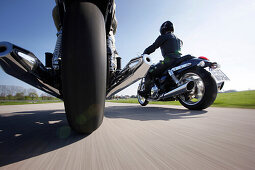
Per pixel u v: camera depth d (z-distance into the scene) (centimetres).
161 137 85
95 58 72
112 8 100
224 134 90
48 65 129
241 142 75
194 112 213
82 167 48
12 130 106
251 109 241
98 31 76
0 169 47
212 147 67
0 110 313
